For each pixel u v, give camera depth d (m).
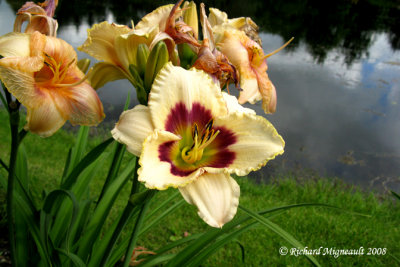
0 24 2.95
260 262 0.82
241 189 1.25
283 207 0.47
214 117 0.36
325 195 1.27
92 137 1.54
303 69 2.98
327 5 7.27
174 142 0.35
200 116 0.36
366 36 4.55
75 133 1.58
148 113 0.34
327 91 2.52
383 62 3.35
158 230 0.89
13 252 0.47
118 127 0.33
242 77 0.43
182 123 0.35
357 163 1.63
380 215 1.16
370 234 1.00
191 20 0.39
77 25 3.46
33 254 0.55
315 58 3.34
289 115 2.11
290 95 2.41
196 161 0.35
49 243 0.46
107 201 0.55
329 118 2.11
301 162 1.61
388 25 5.41
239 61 0.42
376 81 2.79
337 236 0.97
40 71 0.40
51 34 0.40
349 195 1.28
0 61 0.35
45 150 1.29
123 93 2.08
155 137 0.32
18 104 0.39
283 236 0.42
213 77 0.38
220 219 0.31
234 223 0.51
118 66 0.39
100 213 0.54
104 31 0.38
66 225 0.55
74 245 0.54
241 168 0.34
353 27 5.10
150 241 0.84
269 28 4.68
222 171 0.33
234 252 0.83
